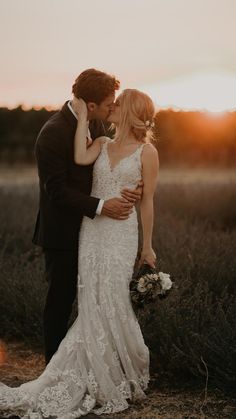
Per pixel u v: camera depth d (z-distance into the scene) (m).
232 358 3.73
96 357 3.64
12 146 33.06
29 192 12.27
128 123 3.77
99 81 3.79
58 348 3.76
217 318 4.13
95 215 3.79
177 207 10.29
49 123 3.86
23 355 4.64
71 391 3.60
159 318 4.20
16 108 33.62
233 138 27.39
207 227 9.10
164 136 26.97
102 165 3.80
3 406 3.50
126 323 3.72
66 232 3.89
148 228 3.84
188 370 4.01
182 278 5.06
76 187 3.85
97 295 3.75
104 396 3.60
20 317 5.07
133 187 3.77
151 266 3.86
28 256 6.33
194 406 3.63
